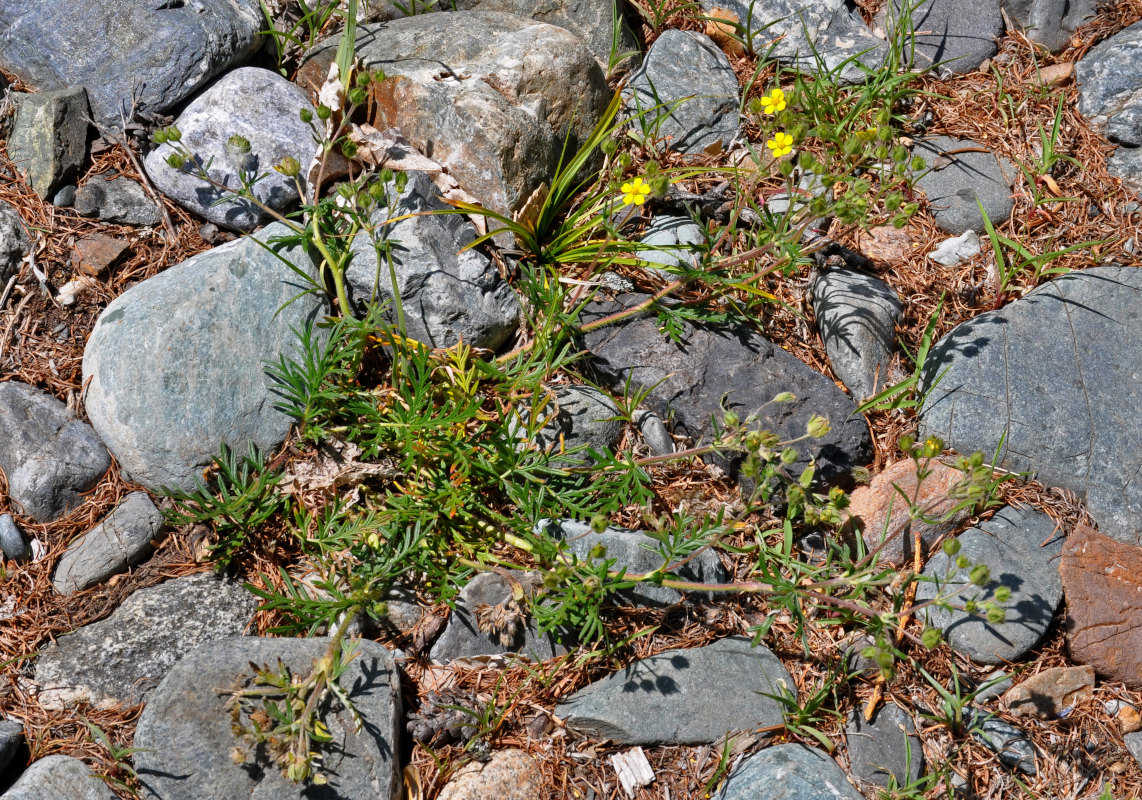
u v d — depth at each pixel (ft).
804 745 3.27
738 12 3.92
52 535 3.36
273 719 3.16
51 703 3.23
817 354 3.59
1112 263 3.70
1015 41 3.94
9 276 3.49
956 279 3.68
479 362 3.40
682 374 3.49
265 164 3.56
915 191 3.77
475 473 3.39
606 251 3.57
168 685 3.16
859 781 3.25
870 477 3.48
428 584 3.35
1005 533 3.43
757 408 3.46
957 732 3.31
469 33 3.67
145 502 3.37
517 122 3.55
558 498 3.36
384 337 3.45
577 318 3.53
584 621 3.30
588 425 3.46
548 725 3.27
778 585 3.23
